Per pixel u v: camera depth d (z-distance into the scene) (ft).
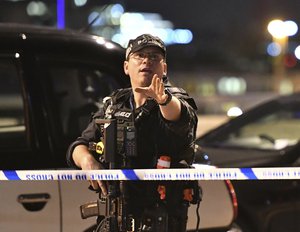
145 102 24.13
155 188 24.72
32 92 30.76
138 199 24.75
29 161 30.07
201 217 32.94
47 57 31.45
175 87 24.75
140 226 24.80
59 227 29.89
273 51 328.70
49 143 30.68
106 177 24.52
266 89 344.08
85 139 26.16
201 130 126.93
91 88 35.24
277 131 49.70
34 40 31.42
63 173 25.93
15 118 37.96
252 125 49.44
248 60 442.09
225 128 49.19
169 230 24.88
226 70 444.96
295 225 40.60
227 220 33.55
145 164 24.71
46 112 30.94
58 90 36.09
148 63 23.85
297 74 343.05
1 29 31.53
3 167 29.55
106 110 25.27
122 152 24.34
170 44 372.58
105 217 25.08
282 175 24.94
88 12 47.21
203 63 453.58
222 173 24.61
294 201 40.65
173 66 442.50
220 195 33.50
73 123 34.30
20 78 30.78
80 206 27.71
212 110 221.66
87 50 32.55
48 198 29.68
